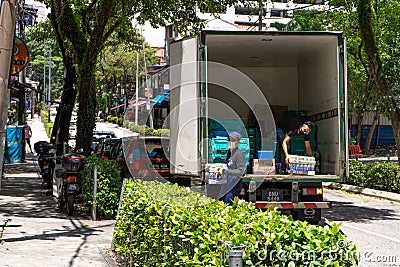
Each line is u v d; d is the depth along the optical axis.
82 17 19.95
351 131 45.38
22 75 32.88
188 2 21.08
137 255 6.71
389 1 22.09
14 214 12.73
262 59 13.78
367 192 19.59
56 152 17.97
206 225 4.54
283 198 10.88
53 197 15.50
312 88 13.34
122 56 52.12
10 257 8.38
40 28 30.83
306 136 12.09
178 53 11.09
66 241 9.79
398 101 21.72
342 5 23.81
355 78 29.06
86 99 16.30
